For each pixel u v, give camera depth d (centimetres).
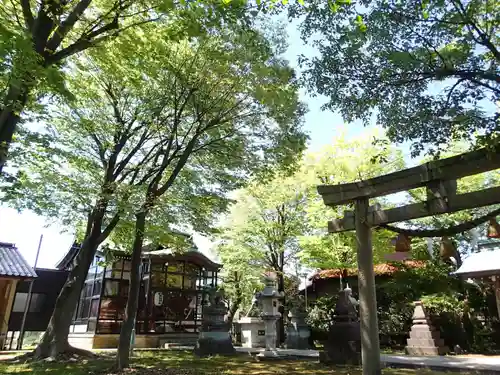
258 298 1514
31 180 1089
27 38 541
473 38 697
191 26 738
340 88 780
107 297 2027
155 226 1312
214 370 1079
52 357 1255
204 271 2370
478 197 647
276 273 2283
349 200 823
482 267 1473
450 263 1928
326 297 2283
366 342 733
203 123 1234
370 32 721
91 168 1281
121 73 1028
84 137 1326
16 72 559
